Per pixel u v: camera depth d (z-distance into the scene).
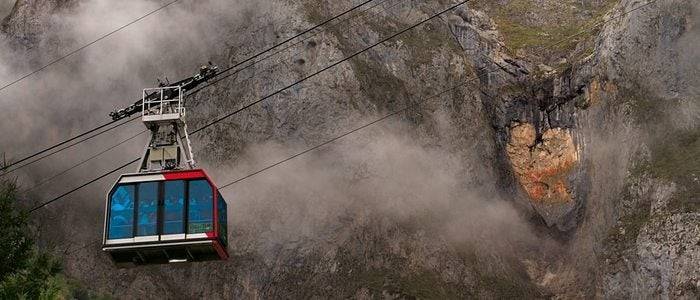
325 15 113.81
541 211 110.38
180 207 42.25
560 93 115.25
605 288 94.50
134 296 93.88
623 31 111.00
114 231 41.91
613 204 100.81
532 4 129.25
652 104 105.56
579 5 129.25
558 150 112.75
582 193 108.50
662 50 108.44
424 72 114.25
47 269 32.47
